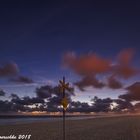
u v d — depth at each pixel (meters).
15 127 45.94
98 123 61.31
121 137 26.62
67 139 25.66
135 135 28.25
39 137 27.89
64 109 16.06
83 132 33.88
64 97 15.77
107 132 33.47
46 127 45.94
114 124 55.16
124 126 46.75
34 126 49.62
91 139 25.41
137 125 48.84
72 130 38.09
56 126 49.69
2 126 49.16
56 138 26.64
